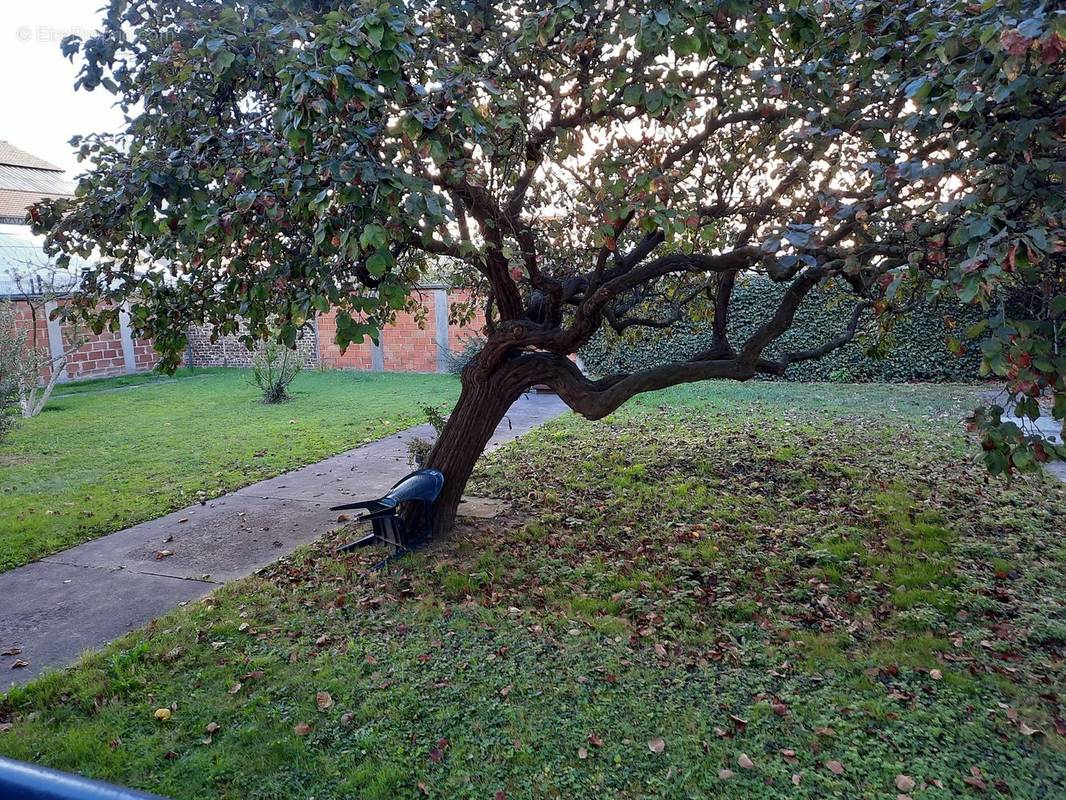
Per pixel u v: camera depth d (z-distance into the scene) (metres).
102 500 7.09
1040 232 2.09
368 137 2.95
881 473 7.02
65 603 4.71
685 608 4.33
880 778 2.77
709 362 5.20
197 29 3.32
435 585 4.81
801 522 5.74
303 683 3.58
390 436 10.17
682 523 5.84
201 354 19.69
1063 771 2.79
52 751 3.07
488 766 2.92
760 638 3.95
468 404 5.64
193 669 3.77
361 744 3.07
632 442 8.75
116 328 4.72
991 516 5.73
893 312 4.52
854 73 3.60
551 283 4.94
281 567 5.21
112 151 4.19
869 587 4.52
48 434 10.52
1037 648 3.75
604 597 4.54
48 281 13.13
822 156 3.94
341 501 6.99
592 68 4.18
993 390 12.06
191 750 3.07
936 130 2.87
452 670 3.67
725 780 2.79
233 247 4.18
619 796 2.73
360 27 2.71
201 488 7.50
